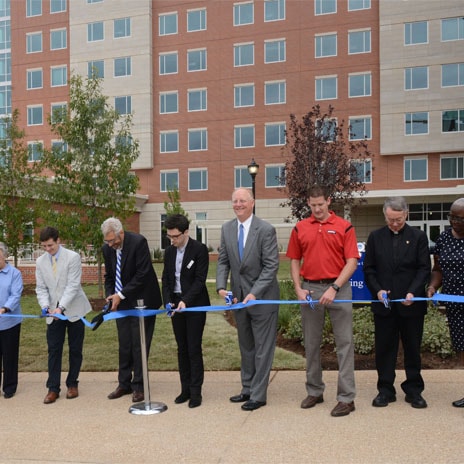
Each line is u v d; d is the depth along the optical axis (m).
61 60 39.25
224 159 36.31
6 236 15.48
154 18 37.56
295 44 34.66
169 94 37.38
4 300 5.58
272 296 5.00
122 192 12.88
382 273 4.84
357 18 33.56
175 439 4.17
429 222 33.19
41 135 39.66
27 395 5.63
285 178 14.62
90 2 38.09
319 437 4.09
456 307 4.81
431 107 32.25
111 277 5.63
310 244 4.77
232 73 35.97
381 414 4.57
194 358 5.06
